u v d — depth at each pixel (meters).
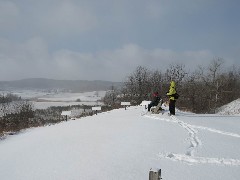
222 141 12.11
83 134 13.34
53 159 9.75
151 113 19.30
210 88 49.75
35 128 22.36
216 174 8.23
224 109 39.22
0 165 10.07
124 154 9.74
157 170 5.60
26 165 9.52
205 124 16.06
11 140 15.59
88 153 10.02
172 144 11.12
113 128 14.33
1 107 33.12
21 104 34.62
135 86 49.69
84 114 31.41
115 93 57.84
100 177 7.85
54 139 12.95
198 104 45.25
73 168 8.63
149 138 11.91
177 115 19.39
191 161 9.34
